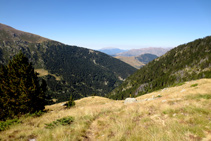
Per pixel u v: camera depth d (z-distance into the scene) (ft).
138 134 17.20
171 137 15.21
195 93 46.37
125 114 30.09
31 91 50.62
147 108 33.73
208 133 15.83
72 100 100.22
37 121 31.50
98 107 42.55
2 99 49.52
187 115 23.15
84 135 19.54
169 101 38.19
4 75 55.06
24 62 56.85
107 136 18.01
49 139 17.38
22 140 18.24
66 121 27.02
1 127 26.07
